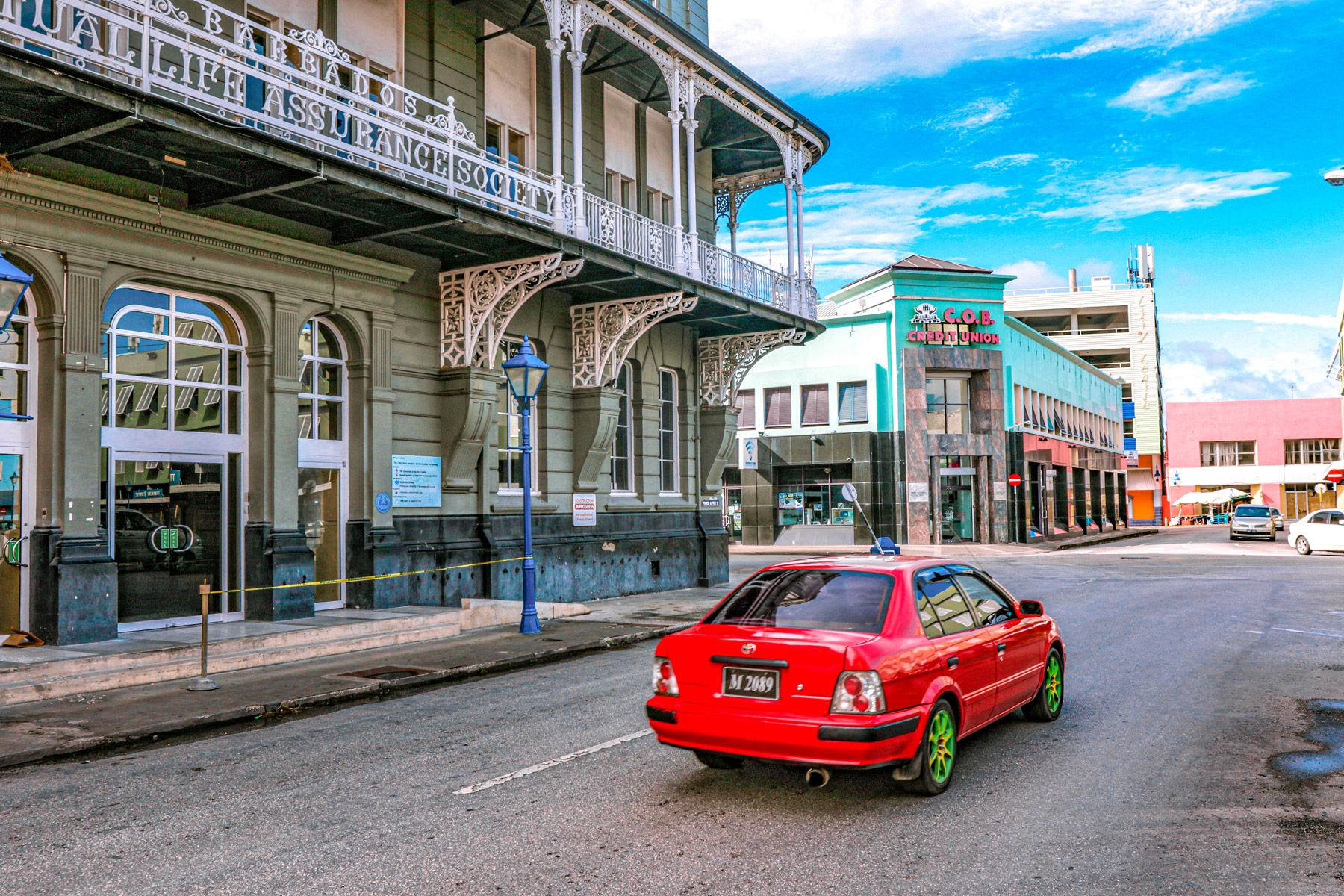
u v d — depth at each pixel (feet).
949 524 136.46
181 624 41.01
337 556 47.80
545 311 59.72
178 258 39.86
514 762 23.25
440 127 46.78
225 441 43.19
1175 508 256.73
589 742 25.00
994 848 17.04
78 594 35.63
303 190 39.52
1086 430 188.24
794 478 140.87
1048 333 268.21
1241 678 33.60
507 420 58.08
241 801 20.49
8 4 29.99
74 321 36.27
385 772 22.58
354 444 48.14
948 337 134.82
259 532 43.21
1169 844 17.25
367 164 45.62
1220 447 254.68
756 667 19.47
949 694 20.84
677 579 70.85
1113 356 264.72
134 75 32.48
